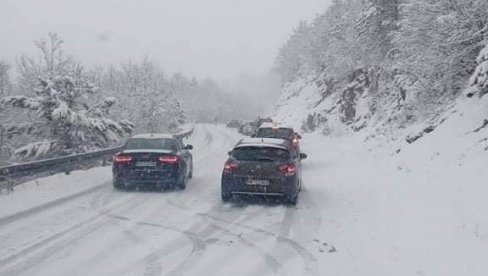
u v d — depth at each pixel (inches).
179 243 314.2
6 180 479.2
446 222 346.6
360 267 267.4
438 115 734.5
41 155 834.2
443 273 254.2
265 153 457.1
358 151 969.5
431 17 682.8
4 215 386.0
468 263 266.2
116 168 511.8
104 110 914.1
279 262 276.2
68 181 566.3
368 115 1466.5
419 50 721.6
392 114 1103.6
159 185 549.6
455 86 719.1
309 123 1971.0
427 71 716.0
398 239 320.2
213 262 274.8
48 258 277.1
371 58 1390.3
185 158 565.0
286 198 446.9
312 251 298.7
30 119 922.1
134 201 460.4
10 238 319.0
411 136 740.0
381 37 1299.2
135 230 346.9
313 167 768.9
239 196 463.2
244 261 277.6
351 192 514.9
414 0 711.7
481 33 634.8
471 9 622.5
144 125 1502.2
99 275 249.3
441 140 619.2
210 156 969.5
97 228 350.0
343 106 1749.5
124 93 1555.1
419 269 261.9
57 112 813.2
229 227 362.0
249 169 447.5
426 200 421.1
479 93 649.0
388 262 275.3
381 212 403.9
